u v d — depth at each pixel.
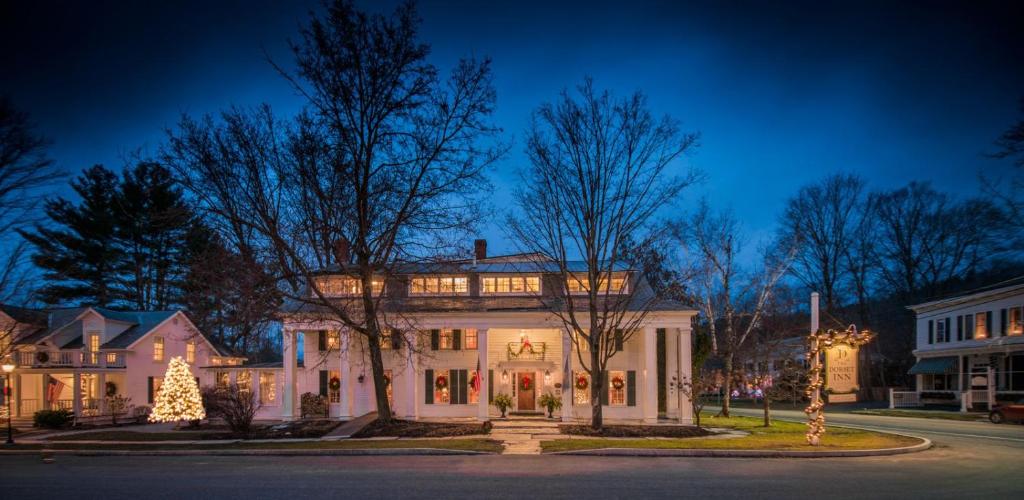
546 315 31.05
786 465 17.92
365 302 27.36
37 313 40.19
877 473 16.41
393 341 33.28
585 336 27.41
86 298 53.62
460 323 31.55
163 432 28.86
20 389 39.50
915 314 55.25
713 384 28.03
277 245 25.34
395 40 25.23
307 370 33.88
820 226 55.94
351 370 33.66
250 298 25.78
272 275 25.66
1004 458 19.48
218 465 18.27
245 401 27.72
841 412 42.22
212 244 26.39
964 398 38.72
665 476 15.82
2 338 32.06
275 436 25.88
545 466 17.62
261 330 30.06
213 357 48.50
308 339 34.44
